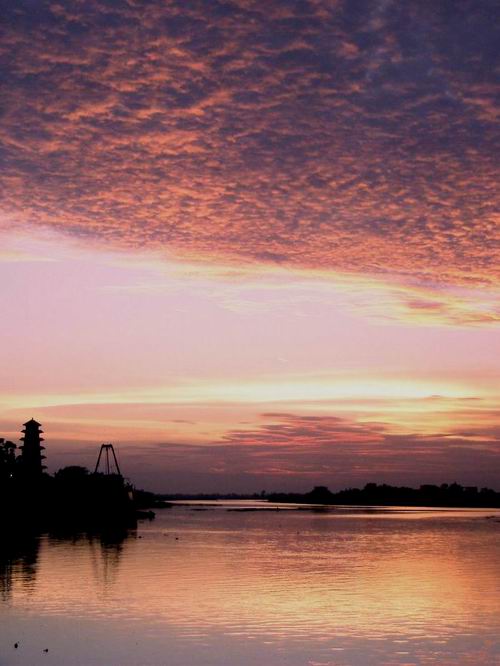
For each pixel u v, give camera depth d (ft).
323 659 81.56
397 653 83.92
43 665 79.82
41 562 179.52
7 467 395.34
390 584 140.36
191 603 115.55
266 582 141.90
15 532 316.60
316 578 149.69
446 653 83.87
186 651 84.94
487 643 88.28
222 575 153.79
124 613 106.83
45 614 106.22
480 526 421.59
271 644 88.02
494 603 116.78
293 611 108.58
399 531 359.46
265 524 435.53
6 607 111.86
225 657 82.43
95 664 80.12
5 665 79.92
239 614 106.11
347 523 462.19
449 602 117.60
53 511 391.65
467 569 170.30
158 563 178.81
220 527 389.39
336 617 104.12
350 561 191.21
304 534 327.88
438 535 323.57
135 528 367.04
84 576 150.00
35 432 419.13
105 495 409.49
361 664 79.71
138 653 84.12
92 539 271.49
